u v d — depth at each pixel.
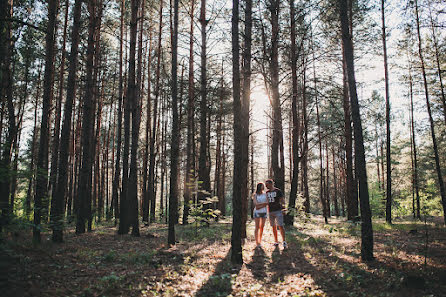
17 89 16.52
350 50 6.68
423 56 16.22
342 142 25.50
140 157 27.17
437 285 4.61
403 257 6.34
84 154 10.89
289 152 27.80
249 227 12.85
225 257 6.74
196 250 7.45
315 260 6.39
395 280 4.84
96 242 8.61
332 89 15.47
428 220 17.78
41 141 7.77
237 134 6.55
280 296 4.43
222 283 4.83
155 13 17.86
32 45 14.27
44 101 7.93
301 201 13.65
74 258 6.12
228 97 16.84
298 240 8.95
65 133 8.34
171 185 8.28
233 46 6.77
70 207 19.50
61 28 16.45
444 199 15.90
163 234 10.89
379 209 25.80
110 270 5.43
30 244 6.72
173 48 8.45
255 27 11.27
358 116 6.48
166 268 5.66
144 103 23.77
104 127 25.94
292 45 13.44
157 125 23.86
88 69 10.64
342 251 7.15
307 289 4.64
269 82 12.41
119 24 17.08
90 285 4.53
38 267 5.04
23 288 3.94
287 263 6.27
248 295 4.47
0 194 5.67
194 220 10.02
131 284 4.67
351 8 15.25
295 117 13.88
